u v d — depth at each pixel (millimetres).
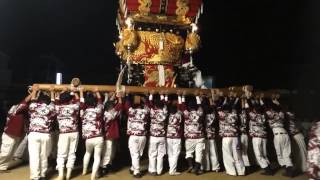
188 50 11148
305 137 10469
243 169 9352
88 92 9141
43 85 8930
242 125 9656
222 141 9438
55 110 8469
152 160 9141
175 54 11109
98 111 8602
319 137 5172
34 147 8242
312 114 14688
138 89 9320
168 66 11000
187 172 9500
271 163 10586
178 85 11250
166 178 8867
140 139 8891
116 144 10070
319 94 15617
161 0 10992
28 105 8930
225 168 9516
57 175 8961
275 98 9969
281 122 9414
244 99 9789
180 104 9344
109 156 9023
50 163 9695
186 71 11281
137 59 10820
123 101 9117
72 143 8547
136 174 8852
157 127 9102
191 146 9258
